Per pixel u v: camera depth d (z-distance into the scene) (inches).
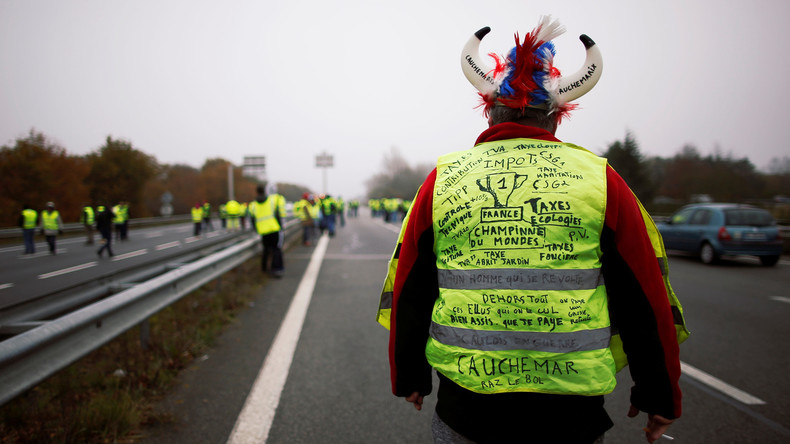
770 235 369.7
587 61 46.1
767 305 230.7
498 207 41.8
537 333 39.8
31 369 87.9
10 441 90.7
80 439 94.7
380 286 285.3
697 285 287.0
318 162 2111.2
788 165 1616.6
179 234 976.9
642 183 1208.8
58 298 132.5
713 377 135.3
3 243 778.2
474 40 49.1
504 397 40.8
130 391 120.0
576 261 40.0
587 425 40.4
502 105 47.4
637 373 41.8
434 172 47.4
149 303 145.6
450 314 42.9
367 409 115.6
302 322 198.2
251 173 1483.8
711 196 1284.4
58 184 1170.6
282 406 116.6
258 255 425.1
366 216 2123.5
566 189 41.0
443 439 45.3
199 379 133.3
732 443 98.3
